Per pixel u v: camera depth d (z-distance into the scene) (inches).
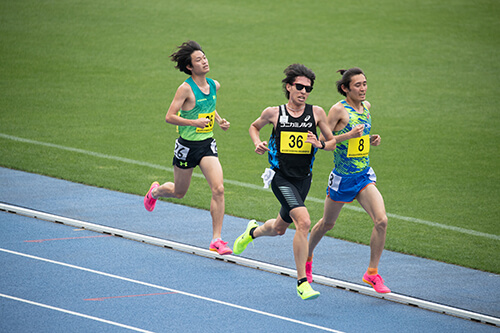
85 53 2780.5
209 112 1027.9
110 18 3277.6
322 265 1007.0
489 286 939.3
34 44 2842.0
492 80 2605.8
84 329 746.8
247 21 3351.4
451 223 1264.8
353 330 779.4
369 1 3732.8
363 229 1202.0
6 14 3223.4
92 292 857.5
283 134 889.5
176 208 1275.8
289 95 896.3
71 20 3201.3
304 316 815.1
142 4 3540.8
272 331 764.0
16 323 756.0
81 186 1396.4
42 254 992.9
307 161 901.8
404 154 1791.3
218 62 2755.9
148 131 1929.1
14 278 893.2
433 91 2460.6
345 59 2847.0
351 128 900.0
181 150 1024.9
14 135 1807.3
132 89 2385.6
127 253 1019.3
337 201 912.9
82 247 1035.9
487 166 1694.1
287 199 878.4
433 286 932.6
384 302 879.1
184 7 3535.9
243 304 843.4
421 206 1373.0
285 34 3171.8
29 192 1328.7
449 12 3545.8
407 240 1154.0
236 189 1451.8
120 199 1317.7
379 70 2709.2
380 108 2258.9
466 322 818.8
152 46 2925.7
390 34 3208.7
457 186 1524.4
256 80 2544.3
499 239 1173.7
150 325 765.3
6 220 1155.3
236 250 1005.8
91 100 2231.8
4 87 2317.9
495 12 3543.3
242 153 1761.8
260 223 1213.7
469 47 3034.0
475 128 2054.6
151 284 896.3
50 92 2290.8
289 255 1042.7
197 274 945.5
